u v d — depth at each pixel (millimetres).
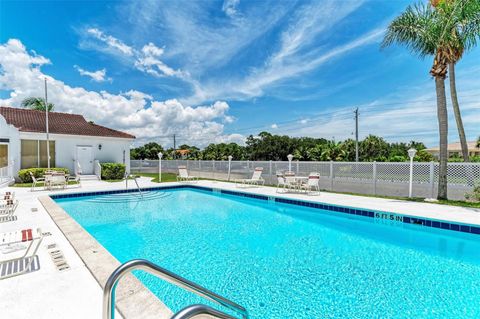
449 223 6758
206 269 4855
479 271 4727
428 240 6551
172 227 7809
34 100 26391
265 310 3543
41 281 3488
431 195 10406
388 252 5734
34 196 10898
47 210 7895
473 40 9773
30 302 2996
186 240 6582
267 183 16875
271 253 5684
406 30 10398
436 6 10195
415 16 10320
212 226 7930
